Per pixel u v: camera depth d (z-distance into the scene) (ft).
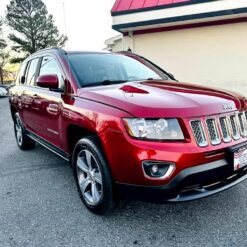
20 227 9.91
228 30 34.94
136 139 8.38
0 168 16.01
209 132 8.72
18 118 18.76
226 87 36.40
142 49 38.93
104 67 12.87
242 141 9.40
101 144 9.23
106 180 9.32
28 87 16.10
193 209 10.40
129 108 8.70
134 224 9.70
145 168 8.27
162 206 10.68
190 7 33.96
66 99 11.35
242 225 9.29
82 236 9.23
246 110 10.21
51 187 13.12
